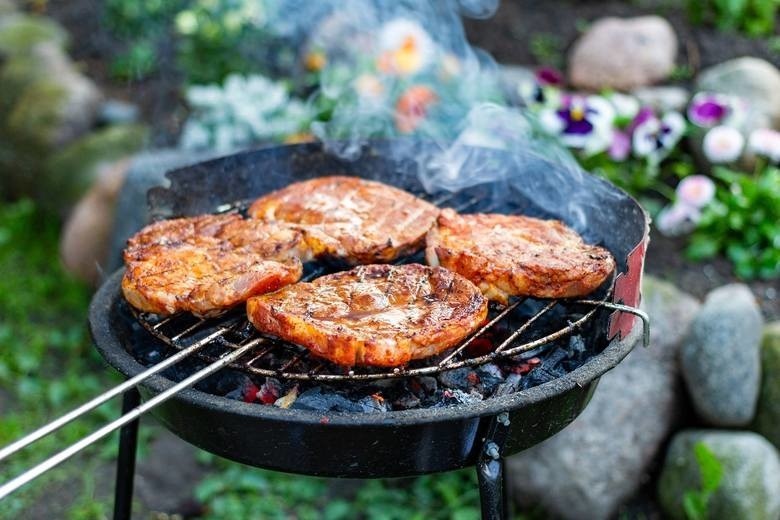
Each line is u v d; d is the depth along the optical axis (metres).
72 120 1.75
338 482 1.28
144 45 2.11
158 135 1.76
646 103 1.50
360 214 0.99
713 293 1.22
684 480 1.17
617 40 1.61
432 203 1.09
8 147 1.77
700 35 1.66
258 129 1.55
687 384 1.20
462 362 0.83
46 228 1.73
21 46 1.99
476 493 1.24
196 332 0.89
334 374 0.86
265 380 0.87
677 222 1.41
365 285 0.88
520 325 0.93
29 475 0.73
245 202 1.07
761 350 1.19
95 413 1.35
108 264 1.47
